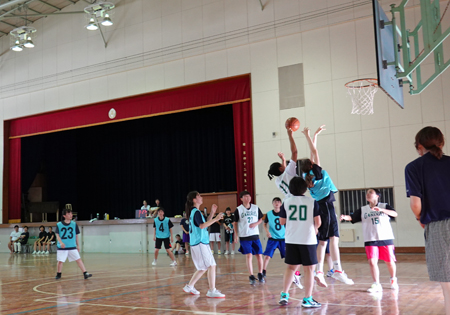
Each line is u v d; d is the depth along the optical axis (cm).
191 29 1731
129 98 1877
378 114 1391
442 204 302
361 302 551
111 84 1906
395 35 718
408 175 317
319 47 1491
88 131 2461
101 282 860
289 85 1530
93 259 1491
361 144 1406
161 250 1681
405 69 729
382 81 668
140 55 1839
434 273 301
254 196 1566
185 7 1752
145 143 2280
